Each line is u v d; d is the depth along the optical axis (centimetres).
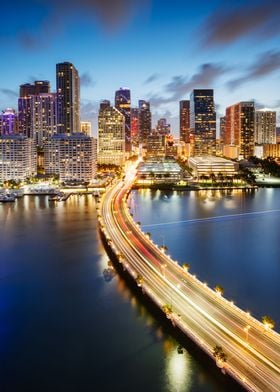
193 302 12375
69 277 16425
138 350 10719
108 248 19812
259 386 8381
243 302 13688
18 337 11694
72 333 11762
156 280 14375
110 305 13438
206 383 9344
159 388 9294
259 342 10044
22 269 17600
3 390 9475
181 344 10838
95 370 10038
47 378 9844
